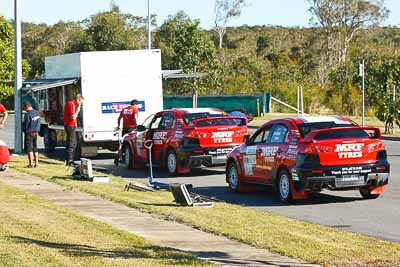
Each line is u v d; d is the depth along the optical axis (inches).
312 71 3449.8
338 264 441.7
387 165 730.2
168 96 2293.3
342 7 3710.6
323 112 2454.5
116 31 3080.7
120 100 1232.2
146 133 1052.5
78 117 1231.5
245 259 459.5
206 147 971.3
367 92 2020.2
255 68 2955.2
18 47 1288.1
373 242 512.1
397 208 696.4
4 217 617.0
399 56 1909.4
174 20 2933.1
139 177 1000.2
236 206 697.0
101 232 546.3
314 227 579.2
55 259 450.6
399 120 1675.7
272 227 574.6
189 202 693.3
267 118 2212.1
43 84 1277.1
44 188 837.8
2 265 434.3
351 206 711.7
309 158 713.6
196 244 510.3
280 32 4517.7
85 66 1219.9
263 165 779.4
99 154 1362.0
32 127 1081.4
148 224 595.5
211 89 2534.5
